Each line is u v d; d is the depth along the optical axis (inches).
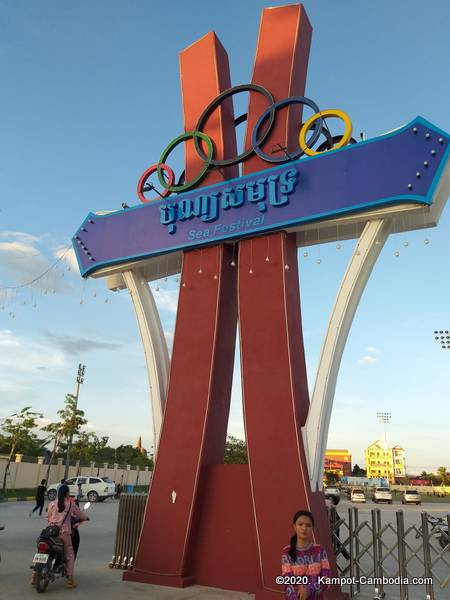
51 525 323.6
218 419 370.0
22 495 1210.6
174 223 400.8
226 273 383.9
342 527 706.2
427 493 2822.3
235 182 378.3
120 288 461.1
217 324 368.2
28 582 331.0
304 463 309.7
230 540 332.5
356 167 331.6
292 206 348.8
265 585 299.3
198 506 346.0
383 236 340.8
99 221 444.5
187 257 394.6
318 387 321.4
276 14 407.2
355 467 4537.4
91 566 388.2
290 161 363.6
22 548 462.9
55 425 1600.6
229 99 428.8
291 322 343.0
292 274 364.2
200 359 366.3
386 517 999.0
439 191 319.6
